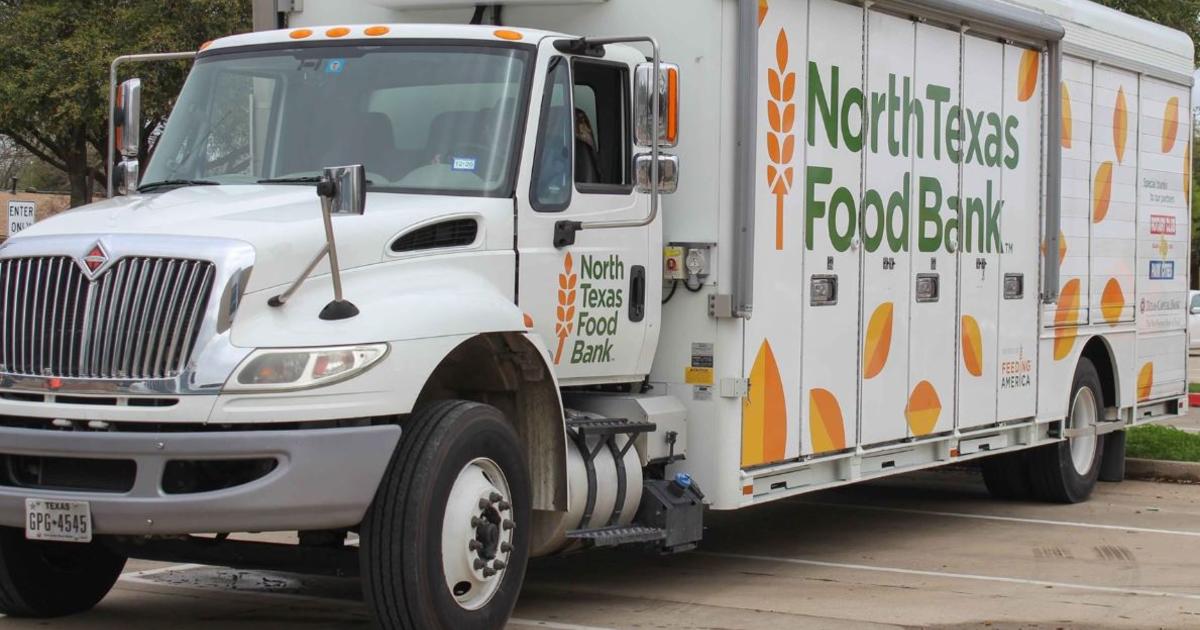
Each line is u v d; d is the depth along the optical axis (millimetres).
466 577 6918
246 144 7953
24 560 7750
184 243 6570
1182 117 14828
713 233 8625
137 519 6410
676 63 8688
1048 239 12219
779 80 9000
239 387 6340
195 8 25594
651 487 8438
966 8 10820
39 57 26422
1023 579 9516
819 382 9477
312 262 6586
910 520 12094
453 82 7781
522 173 7629
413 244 7113
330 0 9250
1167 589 9227
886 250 10164
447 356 7387
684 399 8742
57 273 6699
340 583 9227
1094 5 13203
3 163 47906
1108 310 13414
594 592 8930
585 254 8023
